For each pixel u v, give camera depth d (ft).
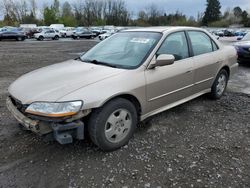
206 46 15.87
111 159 10.31
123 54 12.66
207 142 11.76
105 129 10.32
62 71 11.56
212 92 16.94
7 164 10.00
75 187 8.75
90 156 10.50
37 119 9.28
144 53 12.13
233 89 20.61
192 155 10.66
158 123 13.65
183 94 14.06
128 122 11.15
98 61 12.62
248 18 258.16
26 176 9.31
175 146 11.35
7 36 104.68
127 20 279.69
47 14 251.39
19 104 10.16
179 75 13.21
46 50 59.82
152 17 273.75
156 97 12.26
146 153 10.77
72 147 11.13
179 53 13.65
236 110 15.75
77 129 9.55
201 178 9.21
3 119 13.98
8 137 12.01
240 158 10.49
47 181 9.05
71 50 60.03
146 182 9.00
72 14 276.21
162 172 9.53
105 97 9.83
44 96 9.40
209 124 13.67
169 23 266.77
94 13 274.77
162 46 12.60
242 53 30.22
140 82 11.23
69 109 9.11
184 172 9.55
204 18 284.82
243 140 12.00
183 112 15.24
